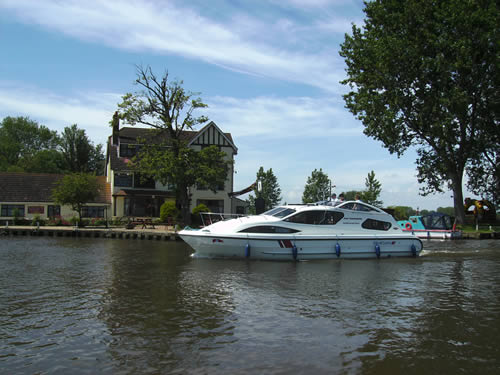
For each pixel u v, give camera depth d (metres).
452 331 8.30
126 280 13.44
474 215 41.28
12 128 77.25
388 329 8.40
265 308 9.94
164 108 35.00
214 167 35.59
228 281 13.23
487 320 9.02
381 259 18.52
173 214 40.91
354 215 18.75
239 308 9.92
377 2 35.81
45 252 21.89
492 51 32.50
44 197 45.28
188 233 18.14
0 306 10.12
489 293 11.61
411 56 33.00
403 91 34.50
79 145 66.94
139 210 46.66
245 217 19.12
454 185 37.88
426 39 33.25
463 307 10.09
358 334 8.09
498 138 38.00
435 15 32.66
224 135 48.69
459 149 37.31
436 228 32.66
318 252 17.94
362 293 11.56
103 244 27.20
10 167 66.62
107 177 51.16
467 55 31.44
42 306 10.12
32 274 14.68
